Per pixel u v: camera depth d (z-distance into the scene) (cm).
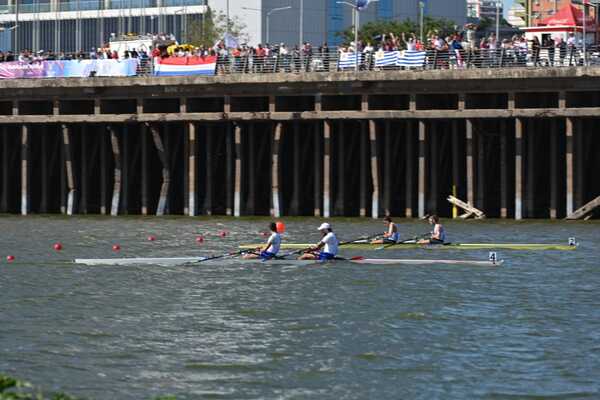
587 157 14838
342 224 13925
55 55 17425
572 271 9825
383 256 10894
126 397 5838
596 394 5906
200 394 5900
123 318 7725
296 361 6531
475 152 14450
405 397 5862
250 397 5856
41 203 16275
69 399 4494
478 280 9350
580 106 14662
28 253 11450
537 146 14688
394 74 14312
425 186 14450
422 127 14262
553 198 14188
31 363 6438
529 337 7106
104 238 12825
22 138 16050
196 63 15338
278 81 14800
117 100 16138
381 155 14975
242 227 13900
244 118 14925
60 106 16012
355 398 5847
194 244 12181
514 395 5894
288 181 15825
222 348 6825
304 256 10525
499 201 15112
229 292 8800
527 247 11394
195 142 15350
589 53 14338
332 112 14525
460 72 14050
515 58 14250
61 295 8694
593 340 7019
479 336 7138
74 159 16000
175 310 8019
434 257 10806
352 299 8438
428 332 7250
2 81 16125
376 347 6844
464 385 6066
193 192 15400
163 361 6525
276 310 7988
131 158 16088
